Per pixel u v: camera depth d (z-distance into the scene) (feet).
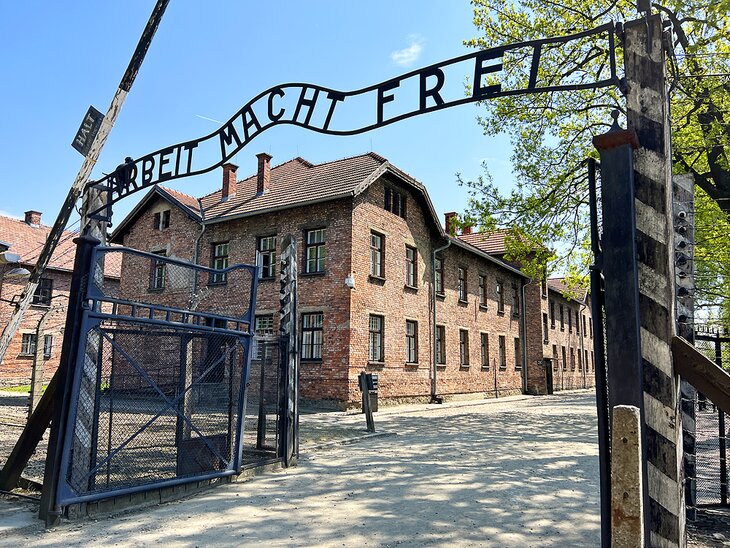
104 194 20.80
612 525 7.84
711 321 19.88
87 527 15.71
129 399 20.89
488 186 52.75
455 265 83.61
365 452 30.12
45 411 18.25
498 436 37.63
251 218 68.64
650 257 10.55
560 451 30.37
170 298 74.08
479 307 89.66
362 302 61.36
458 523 16.19
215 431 22.63
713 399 10.33
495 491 20.29
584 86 11.55
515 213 52.01
